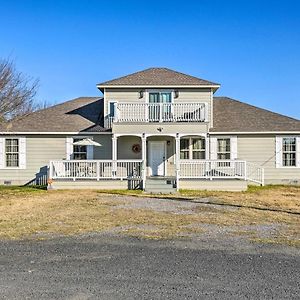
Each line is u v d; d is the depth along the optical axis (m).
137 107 24.64
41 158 26.33
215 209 15.30
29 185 26.11
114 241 9.59
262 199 18.61
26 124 26.92
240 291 5.96
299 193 21.22
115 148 24.06
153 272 6.98
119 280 6.51
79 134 26.12
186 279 6.57
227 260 7.79
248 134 26.22
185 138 26.27
